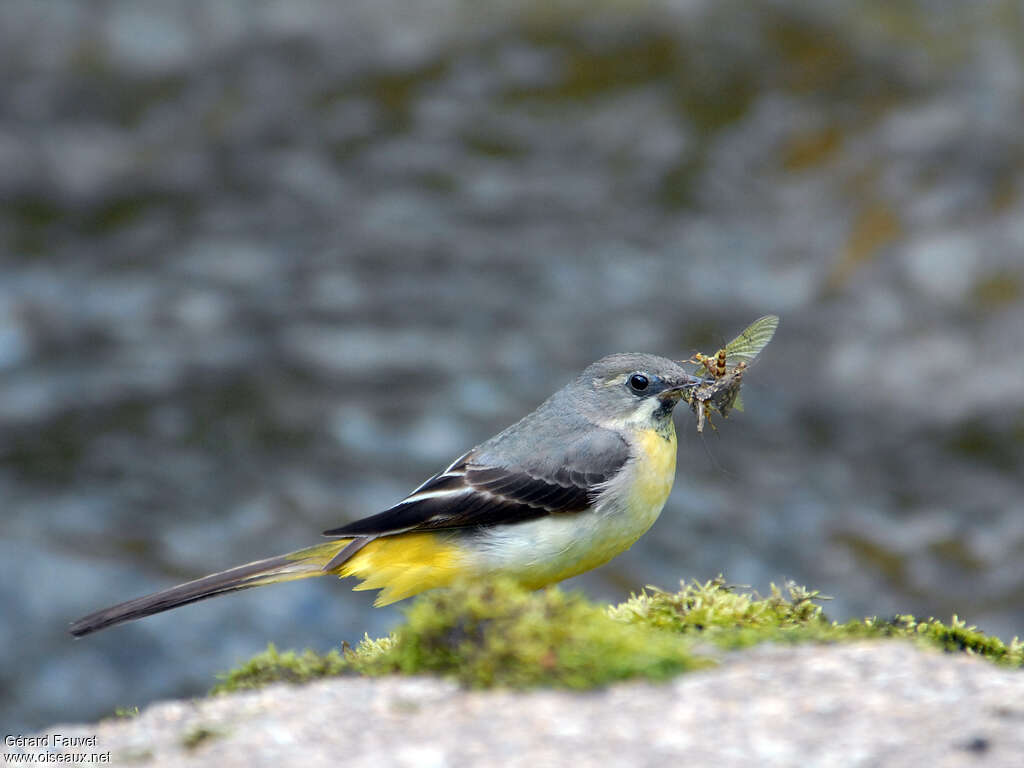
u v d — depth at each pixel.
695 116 22.64
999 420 17.27
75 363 17.81
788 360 18.41
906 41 23.12
